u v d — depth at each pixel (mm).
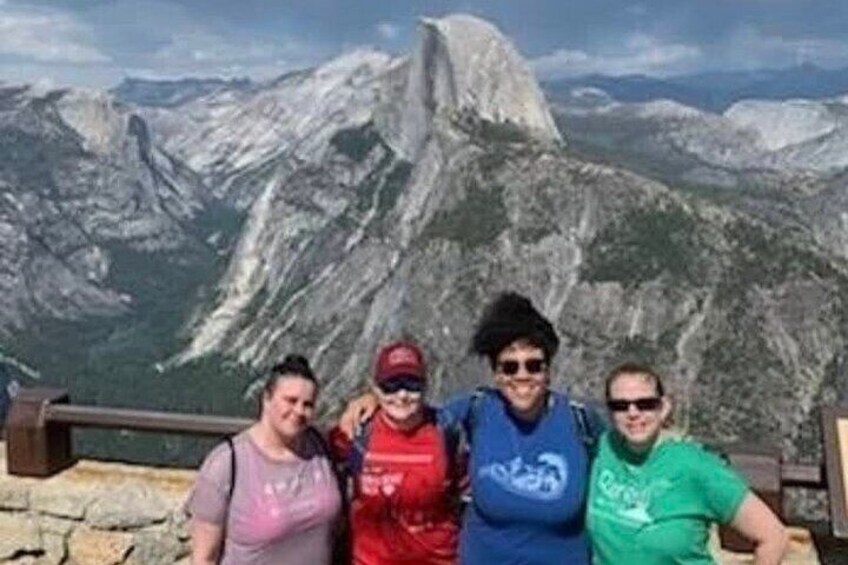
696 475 3287
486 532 3439
